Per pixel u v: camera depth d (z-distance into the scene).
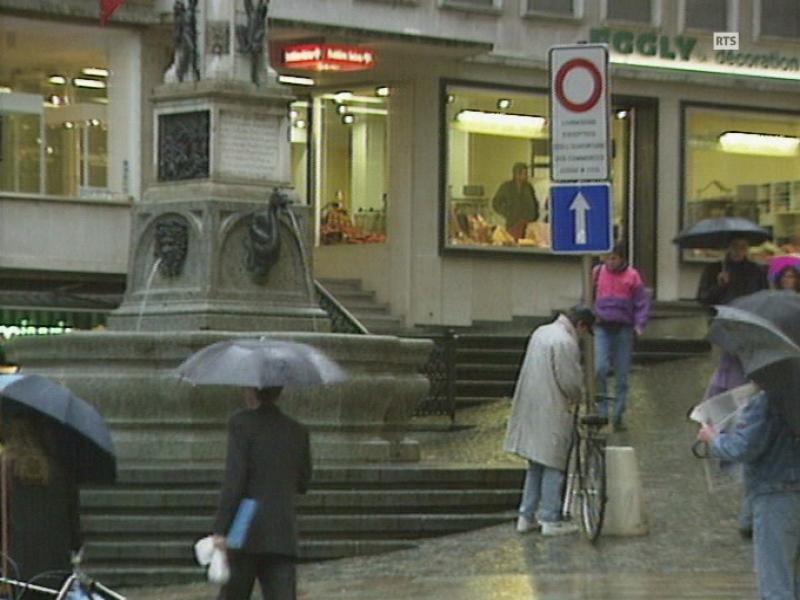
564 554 31.75
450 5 63.91
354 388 35.59
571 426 33.41
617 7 67.88
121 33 59.62
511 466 35.66
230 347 22.36
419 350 36.84
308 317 38.00
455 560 31.78
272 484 21.69
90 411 20.73
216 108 37.72
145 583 32.09
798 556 20.66
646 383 53.34
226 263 37.62
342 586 29.52
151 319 37.72
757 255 70.25
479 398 53.06
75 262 59.31
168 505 32.91
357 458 35.66
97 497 32.78
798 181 71.69
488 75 65.12
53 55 59.00
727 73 70.12
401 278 63.50
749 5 70.56
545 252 65.44
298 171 64.69
